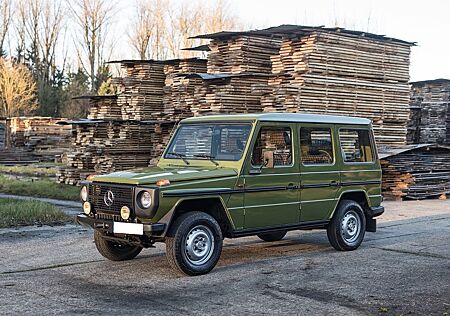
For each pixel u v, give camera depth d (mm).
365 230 10297
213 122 8883
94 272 8195
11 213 12898
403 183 18625
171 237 7758
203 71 19703
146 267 8484
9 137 36156
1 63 50219
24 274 8086
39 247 9945
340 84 17391
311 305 6688
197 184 7875
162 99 20547
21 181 22125
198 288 7359
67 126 34438
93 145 20375
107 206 7957
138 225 7617
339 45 17375
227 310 6461
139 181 7664
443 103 24781
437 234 11891
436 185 19172
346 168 9805
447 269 8586
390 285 7621
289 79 16828
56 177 22625
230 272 8234
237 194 8266
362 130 10211
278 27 16641
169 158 9031
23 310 6395
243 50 17562
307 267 8625
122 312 6348
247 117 8648
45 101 53438
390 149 18516
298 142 9117
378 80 18547
